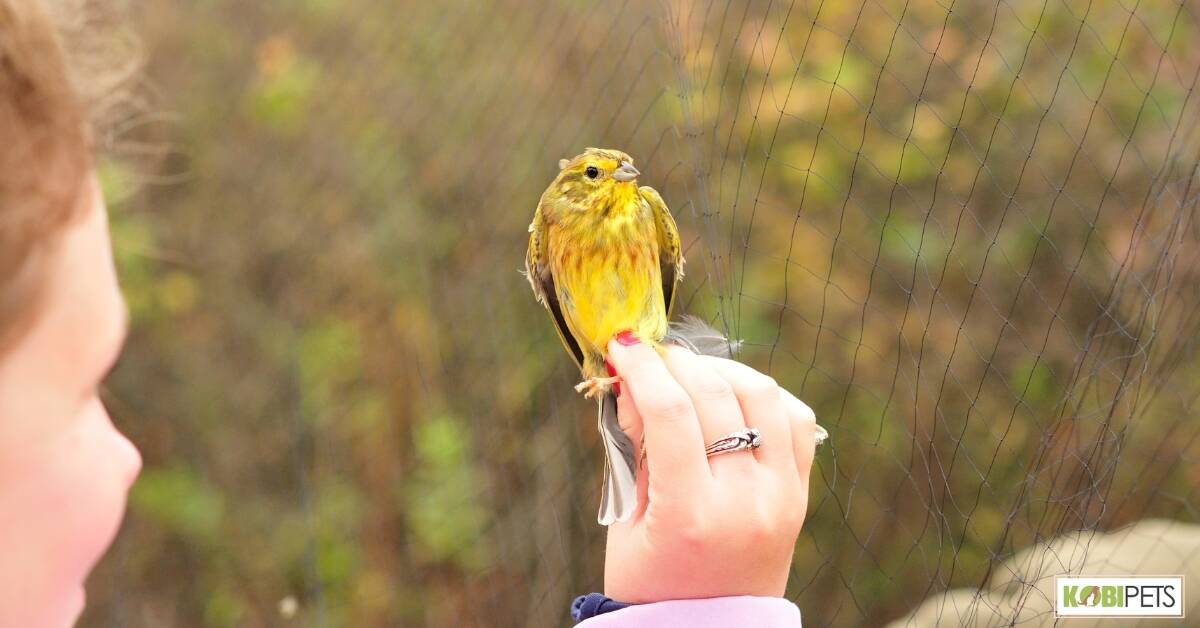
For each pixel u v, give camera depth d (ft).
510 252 20.70
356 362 23.06
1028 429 13.55
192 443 24.53
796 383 17.25
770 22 17.01
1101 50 15.70
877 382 16.97
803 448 6.45
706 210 10.35
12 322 3.00
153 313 25.03
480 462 20.57
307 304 24.07
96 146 3.39
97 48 3.86
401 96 23.00
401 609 21.18
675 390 5.97
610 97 17.25
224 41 25.34
